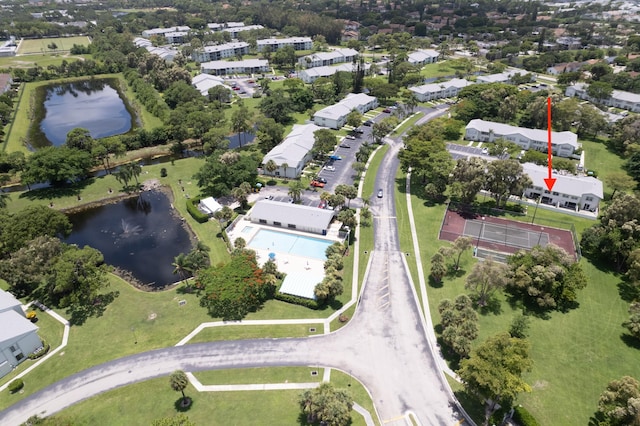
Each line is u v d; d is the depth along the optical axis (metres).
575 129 184.38
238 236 113.69
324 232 113.81
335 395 62.66
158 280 100.50
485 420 64.62
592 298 91.31
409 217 122.81
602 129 176.38
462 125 190.88
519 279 88.69
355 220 111.62
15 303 83.12
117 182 145.12
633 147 152.00
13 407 68.69
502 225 119.00
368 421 65.12
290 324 84.69
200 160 161.62
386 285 95.56
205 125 171.88
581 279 87.19
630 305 86.81
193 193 137.25
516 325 78.25
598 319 85.44
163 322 85.69
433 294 92.81
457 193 126.00
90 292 87.94
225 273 90.19
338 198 116.62
